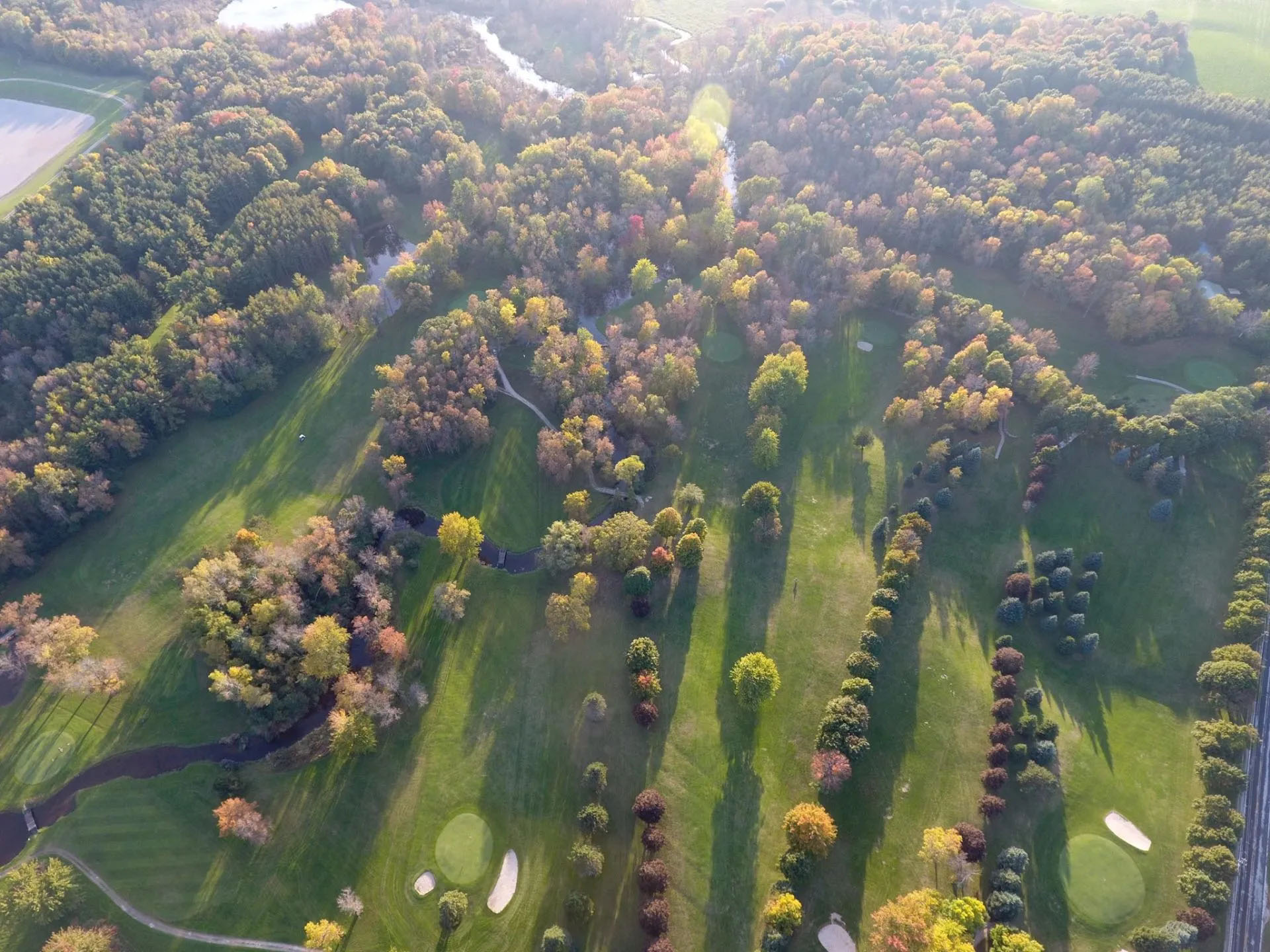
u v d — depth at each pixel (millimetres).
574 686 104688
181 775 96562
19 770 96812
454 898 84375
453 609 107938
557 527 114188
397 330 154500
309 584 111875
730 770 96375
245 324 139500
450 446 129375
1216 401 122438
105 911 85875
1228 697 97750
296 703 100062
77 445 121125
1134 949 80250
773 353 146500
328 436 136375
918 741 97875
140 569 117125
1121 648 106562
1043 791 91062
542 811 93625
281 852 90188
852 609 112375
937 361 142625
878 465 132250
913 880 86812
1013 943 75500
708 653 108125
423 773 96750
